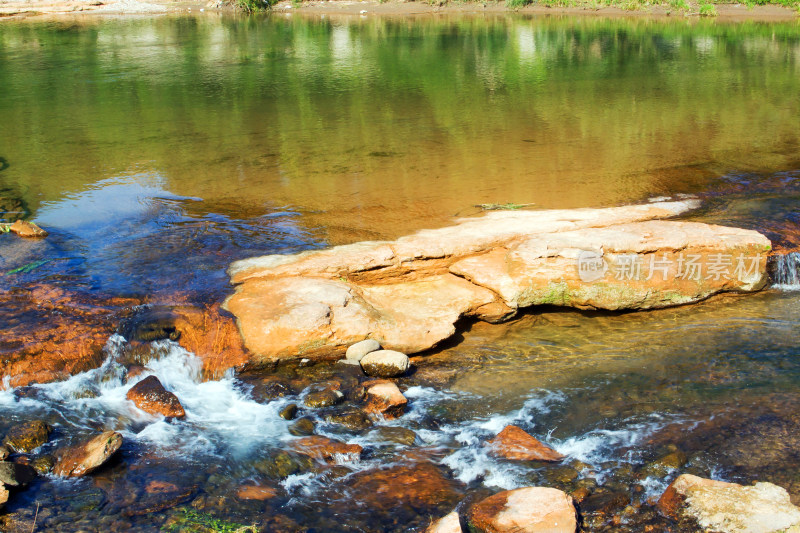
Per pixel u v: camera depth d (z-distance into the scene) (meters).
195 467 4.90
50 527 4.27
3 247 7.91
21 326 6.15
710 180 10.41
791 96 16.09
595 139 12.75
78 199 9.63
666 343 6.60
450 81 18.11
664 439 5.18
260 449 5.10
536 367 6.29
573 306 7.20
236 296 6.74
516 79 18.36
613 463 4.95
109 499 4.55
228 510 4.48
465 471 4.91
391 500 4.61
